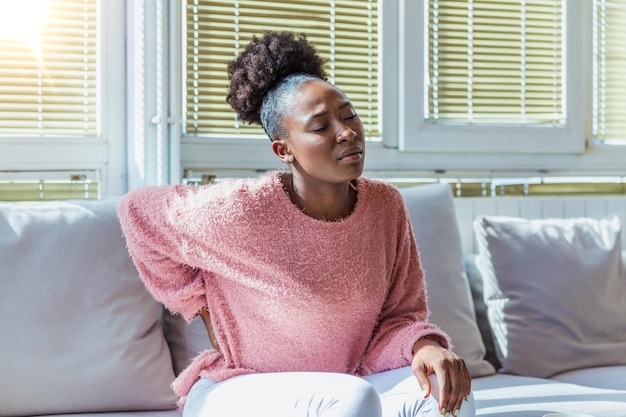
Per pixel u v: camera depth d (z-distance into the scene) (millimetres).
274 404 1561
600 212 3174
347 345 1811
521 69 3234
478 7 3172
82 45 2672
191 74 2779
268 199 1755
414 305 1914
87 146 2670
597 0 3350
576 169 3334
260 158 2875
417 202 2619
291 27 2910
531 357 2551
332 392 1519
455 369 1588
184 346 2223
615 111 3398
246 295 1777
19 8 2600
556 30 3285
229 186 1796
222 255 1768
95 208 2203
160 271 1824
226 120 2836
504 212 3016
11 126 2604
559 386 2314
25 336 2010
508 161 3227
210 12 2801
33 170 2607
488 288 2658
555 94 3287
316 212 1782
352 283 1759
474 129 3137
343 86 2990
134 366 2080
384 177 3053
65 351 2035
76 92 2668
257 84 1814
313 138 1707
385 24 3035
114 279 2127
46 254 2090
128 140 2705
